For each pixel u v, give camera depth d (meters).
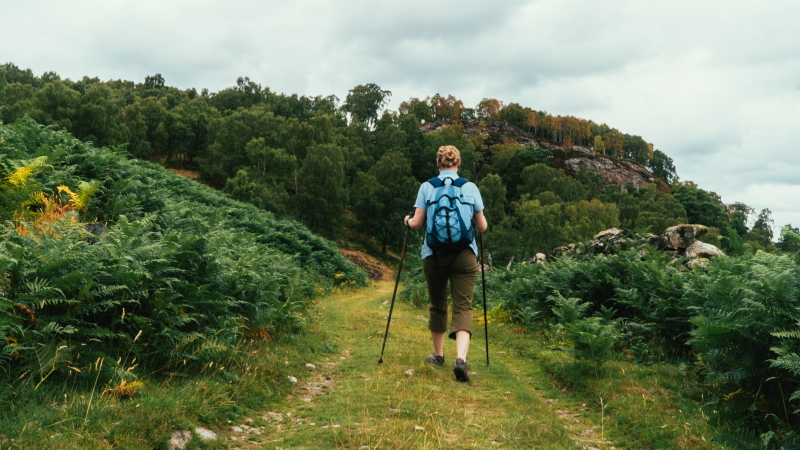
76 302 3.38
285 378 4.50
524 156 129.62
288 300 6.68
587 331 5.26
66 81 130.88
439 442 3.04
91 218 6.82
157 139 89.75
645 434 3.35
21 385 2.82
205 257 5.06
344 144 100.19
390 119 138.00
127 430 2.64
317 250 24.31
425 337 7.50
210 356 4.03
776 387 3.40
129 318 3.77
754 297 3.58
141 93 139.00
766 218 135.25
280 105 139.88
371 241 76.81
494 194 90.19
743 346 3.49
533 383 5.09
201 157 88.06
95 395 3.00
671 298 5.80
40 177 6.84
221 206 22.75
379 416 3.53
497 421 3.58
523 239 66.31
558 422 3.66
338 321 8.92
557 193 107.75
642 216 101.12
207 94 165.88
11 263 3.22
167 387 3.48
